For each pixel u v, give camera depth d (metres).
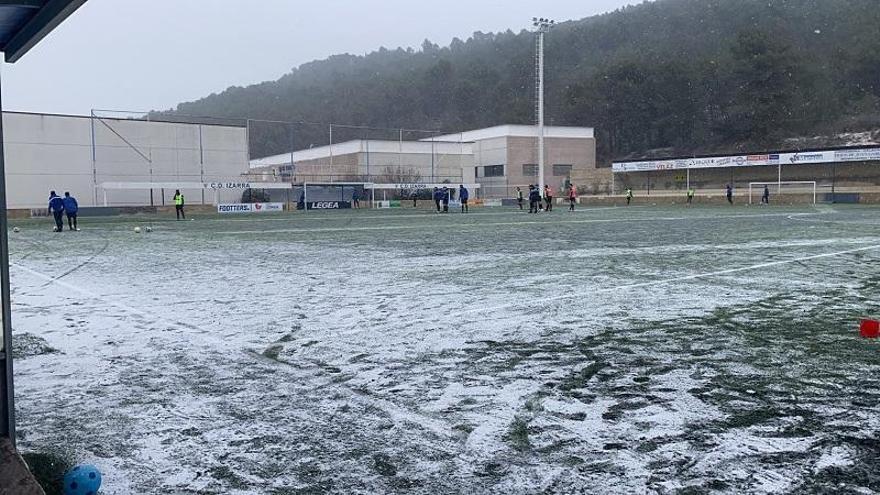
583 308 8.76
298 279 12.00
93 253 18.09
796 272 12.16
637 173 70.94
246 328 7.80
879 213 36.31
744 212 39.69
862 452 3.98
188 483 3.69
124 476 3.79
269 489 3.61
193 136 55.34
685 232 23.14
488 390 5.29
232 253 17.38
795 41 102.94
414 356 6.38
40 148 49.28
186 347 6.90
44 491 3.54
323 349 6.73
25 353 6.70
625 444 4.15
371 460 3.97
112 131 51.84
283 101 135.12
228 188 54.62
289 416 4.76
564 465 3.85
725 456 3.94
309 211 54.00
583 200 67.19
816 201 53.38
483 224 29.97
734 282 10.98
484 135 79.19
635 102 98.50
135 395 5.30
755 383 5.37
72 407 5.02
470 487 3.59
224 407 4.97
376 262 14.62
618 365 5.96
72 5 3.14
